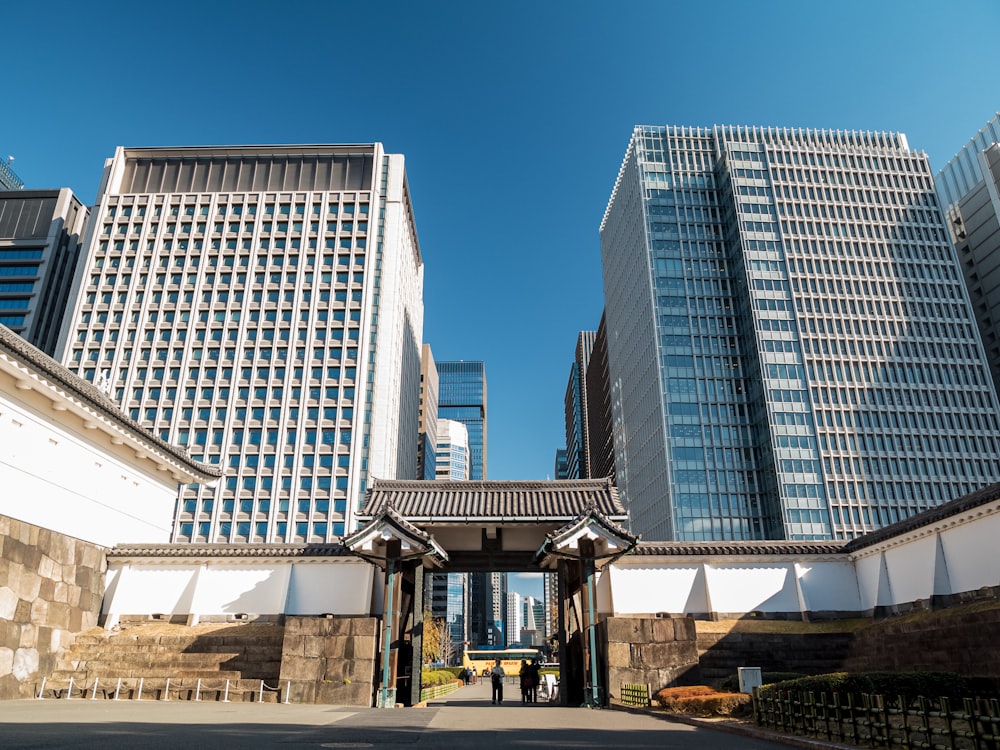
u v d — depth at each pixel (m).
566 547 23.22
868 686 12.38
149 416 85.19
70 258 107.19
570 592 25.59
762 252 97.62
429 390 173.00
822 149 103.88
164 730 10.70
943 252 98.69
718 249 103.00
